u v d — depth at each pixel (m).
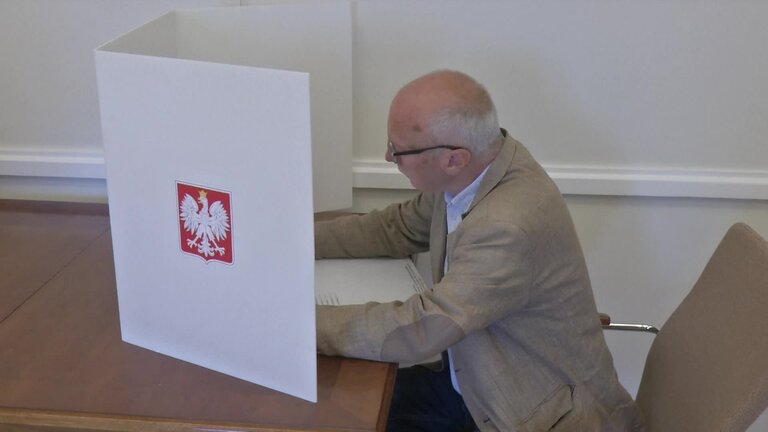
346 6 1.68
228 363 1.26
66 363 1.29
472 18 1.76
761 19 1.72
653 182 1.86
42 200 1.97
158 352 1.33
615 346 2.12
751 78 1.77
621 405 1.52
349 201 1.86
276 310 1.16
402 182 1.90
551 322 1.40
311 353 1.16
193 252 1.20
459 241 1.33
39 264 1.63
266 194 1.09
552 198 1.35
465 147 1.32
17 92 1.89
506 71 1.80
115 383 1.24
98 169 1.93
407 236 1.68
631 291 2.02
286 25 1.69
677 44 1.75
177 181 1.17
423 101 1.31
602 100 1.81
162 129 1.14
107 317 1.43
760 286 1.34
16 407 1.19
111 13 1.80
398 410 1.65
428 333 1.27
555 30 1.76
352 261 1.69
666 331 1.57
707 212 1.91
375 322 1.30
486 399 1.39
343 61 1.72
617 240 1.96
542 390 1.42
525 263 1.30
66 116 1.91
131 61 1.12
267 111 1.04
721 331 1.40
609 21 1.74
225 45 1.70
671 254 1.96
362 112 1.86
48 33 1.82
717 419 1.30
